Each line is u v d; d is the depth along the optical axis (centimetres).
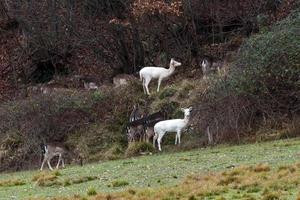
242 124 9250
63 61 14350
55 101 11588
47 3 14000
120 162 8719
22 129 11481
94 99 11650
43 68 14738
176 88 11138
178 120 9738
